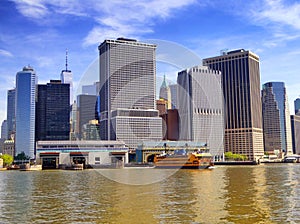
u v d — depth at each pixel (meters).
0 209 48.25
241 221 39.00
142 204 50.03
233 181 88.38
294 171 143.12
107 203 51.44
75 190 70.25
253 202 51.34
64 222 39.62
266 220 39.44
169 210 45.19
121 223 38.59
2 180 105.38
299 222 38.44
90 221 39.75
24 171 189.00
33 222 40.00
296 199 54.12
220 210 45.03
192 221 39.16
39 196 61.59
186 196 58.12
